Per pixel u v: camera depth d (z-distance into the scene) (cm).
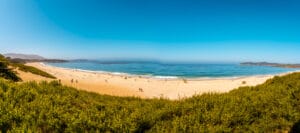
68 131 523
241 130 642
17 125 500
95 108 633
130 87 2709
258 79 3994
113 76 4809
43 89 733
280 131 694
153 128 597
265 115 733
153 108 706
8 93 607
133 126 565
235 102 770
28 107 562
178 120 622
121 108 679
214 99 780
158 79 4259
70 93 765
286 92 949
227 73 7269
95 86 2419
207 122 641
